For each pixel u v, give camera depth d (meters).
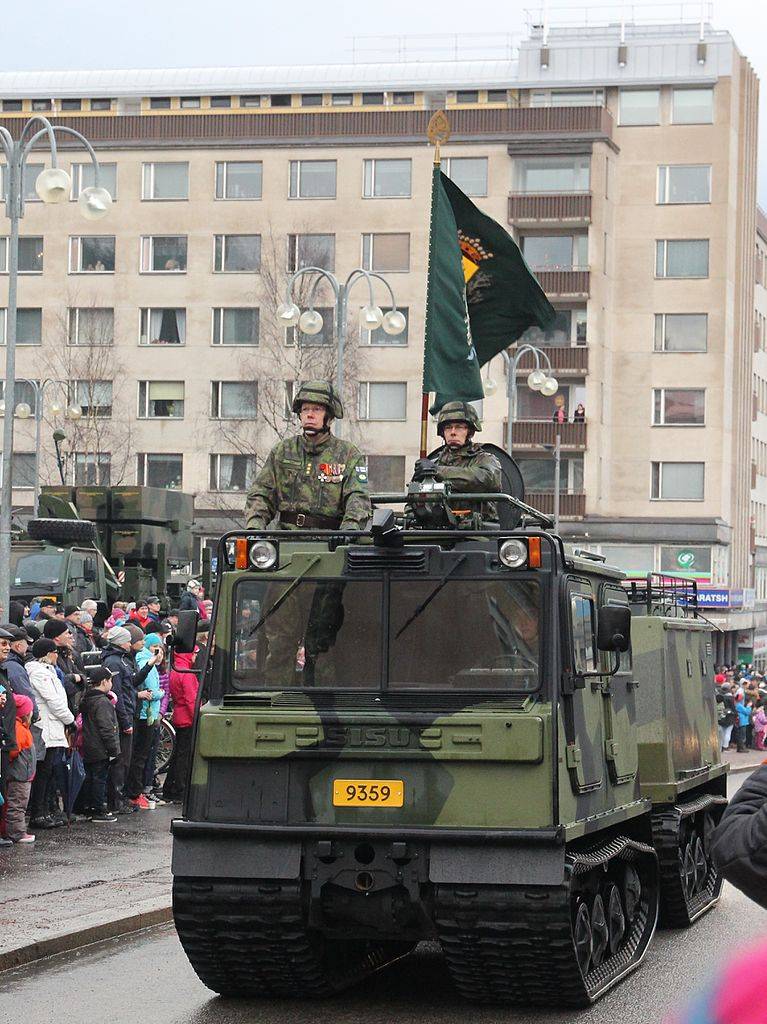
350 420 56.84
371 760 9.23
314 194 59.75
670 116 59.09
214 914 9.27
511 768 9.10
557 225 58.22
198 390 60.22
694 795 14.39
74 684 16.50
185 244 60.53
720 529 58.59
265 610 9.70
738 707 40.06
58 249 61.16
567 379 58.28
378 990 10.16
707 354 58.78
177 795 18.42
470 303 13.37
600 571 10.53
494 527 10.18
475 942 9.08
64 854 14.30
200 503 59.69
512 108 58.34
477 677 9.41
